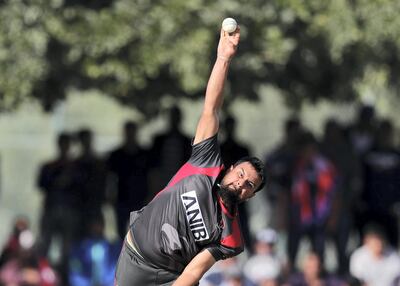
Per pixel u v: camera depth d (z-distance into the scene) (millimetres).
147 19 52750
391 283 61594
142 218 30391
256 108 91375
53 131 90688
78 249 61094
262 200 76812
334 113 83750
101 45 52750
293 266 62281
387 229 63094
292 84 63344
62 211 62344
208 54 52812
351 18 54719
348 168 62656
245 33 53500
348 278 60594
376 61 56938
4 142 90750
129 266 30641
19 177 90375
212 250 30031
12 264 59156
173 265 30453
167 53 52844
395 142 71562
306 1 54156
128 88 55250
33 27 52188
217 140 30203
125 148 62156
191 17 52688
